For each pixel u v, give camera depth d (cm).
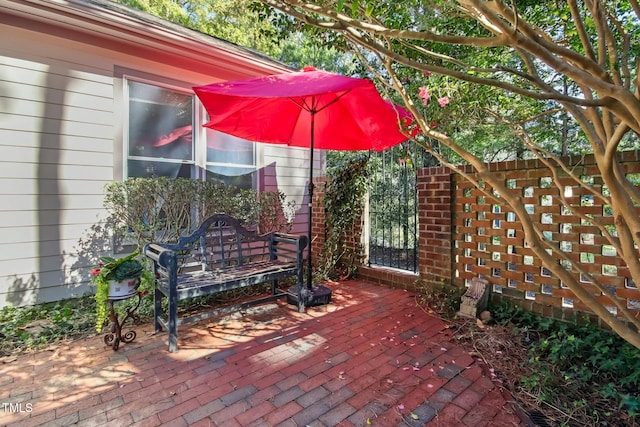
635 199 160
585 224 284
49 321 335
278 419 185
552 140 604
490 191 346
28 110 354
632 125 114
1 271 339
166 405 197
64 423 181
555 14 277
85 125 388
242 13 1222
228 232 457
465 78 123
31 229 355
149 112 445
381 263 506
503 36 111
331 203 516
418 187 415
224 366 244
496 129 501
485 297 339
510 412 191
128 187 384
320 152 644
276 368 241
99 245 396
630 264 146
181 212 421
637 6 131
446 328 311
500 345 272
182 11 1119
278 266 359
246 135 420
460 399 203
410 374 232
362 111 359
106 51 403
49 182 366
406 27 234
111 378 227
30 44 355
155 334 301
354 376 229
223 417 186
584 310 286
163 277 296
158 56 445
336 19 137
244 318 339
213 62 486
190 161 484
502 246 339
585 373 222
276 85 300
